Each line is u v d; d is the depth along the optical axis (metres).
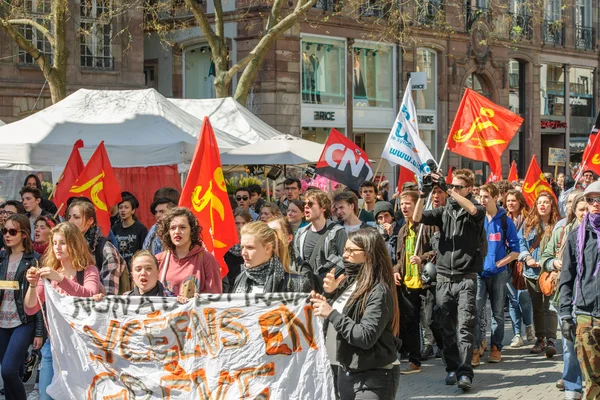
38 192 10.71
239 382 5.96
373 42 30.67
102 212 9.80
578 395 7.97
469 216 8.79
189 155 13.53
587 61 43.09
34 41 24.84
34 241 9.23
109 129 13.99
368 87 31.67
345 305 5.62
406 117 11.39
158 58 30.52
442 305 8.95
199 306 6.04
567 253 7.17
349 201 8.94
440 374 9.59
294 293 5.87
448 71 34.69
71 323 6.21
